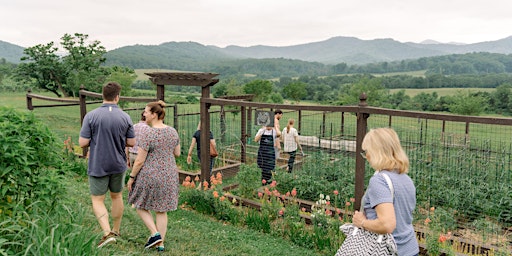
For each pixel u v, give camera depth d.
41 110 34.34
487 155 9.65
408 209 3.04
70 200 4.65
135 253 4.80
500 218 7.61
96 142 5.07
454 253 5.58
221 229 6.66
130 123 5.36
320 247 6.01
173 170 5.41
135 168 5.23
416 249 3.06
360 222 3.06
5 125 4.05
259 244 6.09
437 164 9.08
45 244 3.65
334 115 16.05
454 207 7.97
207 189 8.02
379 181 2.99
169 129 5.39
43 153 4.37
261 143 9.72
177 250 5.42
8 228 3.62
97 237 4.09
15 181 4.09
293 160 10.76
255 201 7.88
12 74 57.78
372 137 3.13
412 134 10.80
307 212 7.59
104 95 5.23
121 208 5.45
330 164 9.96
